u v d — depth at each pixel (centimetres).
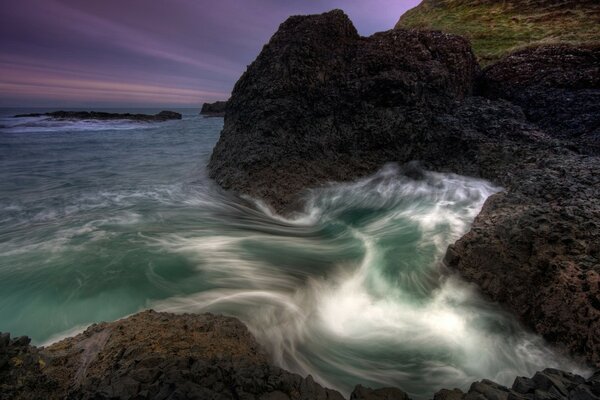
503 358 437
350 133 1019
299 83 1043
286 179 961
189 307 535
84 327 502
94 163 1712
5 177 1416
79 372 326
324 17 1155
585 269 425
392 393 331
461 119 984
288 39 1133
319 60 1069
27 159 1827
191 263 675
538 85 1151
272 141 1016
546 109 1074
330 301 571
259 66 1187
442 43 1124
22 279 611
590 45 1144
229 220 902
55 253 705
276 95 1044
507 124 912
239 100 1234
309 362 440
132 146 2327
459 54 1123
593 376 320
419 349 460
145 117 5541
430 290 561
